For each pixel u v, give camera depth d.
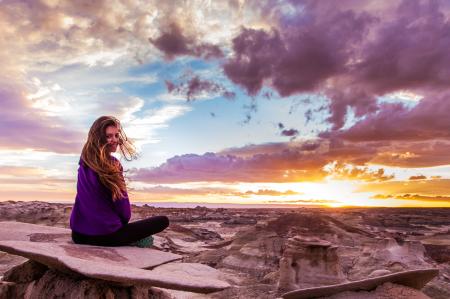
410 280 5.20
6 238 5.44
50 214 32.59
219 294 17.41
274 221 45.56
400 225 112.25
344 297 5.19
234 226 103.44
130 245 5.40
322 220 45.84
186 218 116.12
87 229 5.17
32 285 4.80
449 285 22.17
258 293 19.39
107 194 5.21
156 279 3.75
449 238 62.22
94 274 3.71
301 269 22.62
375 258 34.31
